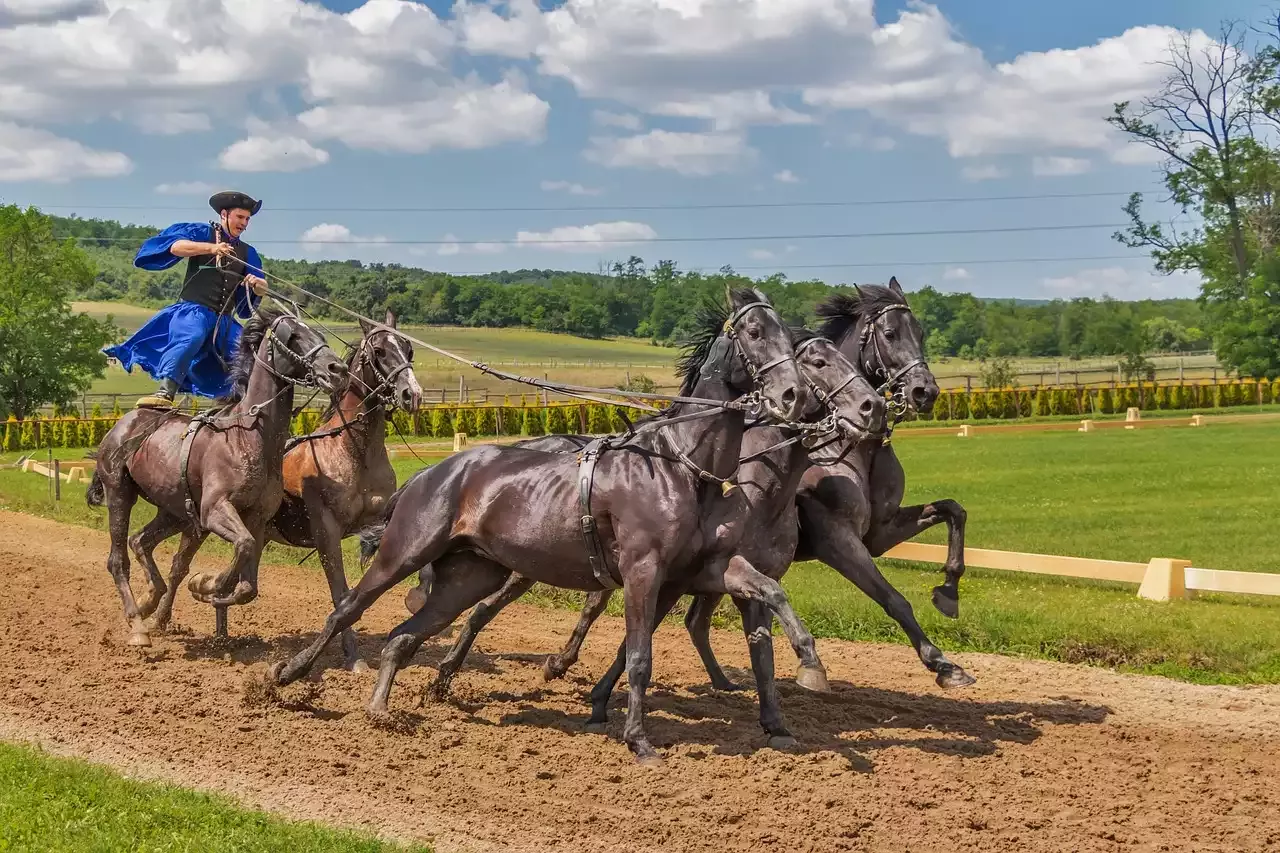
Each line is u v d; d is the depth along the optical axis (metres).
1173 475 27.00
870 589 8.60
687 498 7.70
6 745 7.50
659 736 8.21
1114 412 51.69
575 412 43.91
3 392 61.56
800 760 7.55
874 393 8.07
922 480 26.72
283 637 11.66
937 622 11.66
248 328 10.38
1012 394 50.69
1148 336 82.69
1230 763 7.64
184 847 5.73
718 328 8.14
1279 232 59.00
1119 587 14.09
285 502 10.65
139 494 11.37
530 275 177.12
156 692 9.13
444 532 8.19
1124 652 10.74
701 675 10.22
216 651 10.88
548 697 9.37
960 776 7.32
